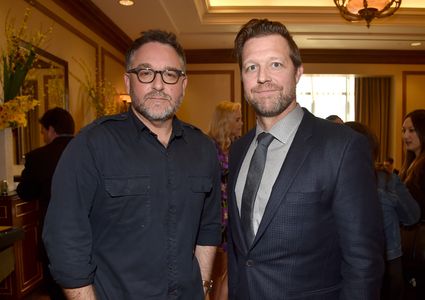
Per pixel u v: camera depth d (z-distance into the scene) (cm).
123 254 119
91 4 457
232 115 257
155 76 125
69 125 269
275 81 123
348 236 111
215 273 241
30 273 310
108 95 554
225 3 555
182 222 128
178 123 139
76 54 446
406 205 197
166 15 508
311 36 621
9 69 269
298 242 115
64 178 113
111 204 120
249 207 126
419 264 204
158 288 121
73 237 111
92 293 114
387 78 771
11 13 311
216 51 711
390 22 562
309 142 120
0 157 292
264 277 118
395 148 748
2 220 282
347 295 111
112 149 121
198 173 135
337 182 113
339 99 828
